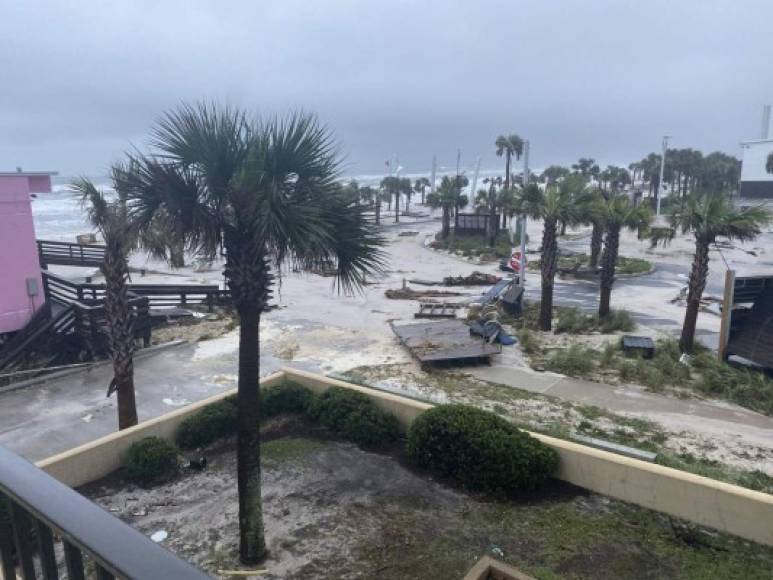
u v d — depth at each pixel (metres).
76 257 26.88
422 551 7.29
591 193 21.66
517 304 24.30
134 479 9.15
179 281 33.44
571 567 6.98
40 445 12.24
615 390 15.91
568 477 8.92
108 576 1.51
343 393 11.12
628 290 30.84
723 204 17.94
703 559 7.14
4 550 2.14
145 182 6.67
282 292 29.50
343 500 8.53
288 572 6.95
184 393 15.27
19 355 16.02
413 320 23.88
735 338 18.16
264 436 10.76
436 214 91.50
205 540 7.62
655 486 8.15
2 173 15.88
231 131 6.44
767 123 115.69
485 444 8.77
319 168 6.71
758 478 10.67
